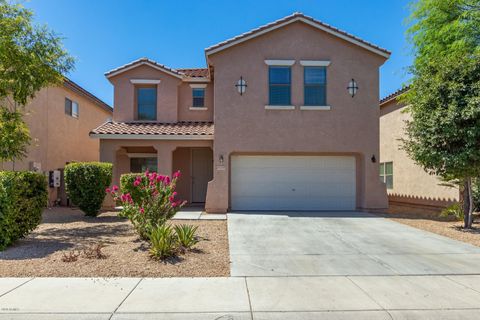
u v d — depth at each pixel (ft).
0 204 26.99
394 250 29.27
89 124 79.87
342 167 54.08
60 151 65.92
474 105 34.60
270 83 52.03
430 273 23.08
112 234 34.24
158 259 25.02
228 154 50.98
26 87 35.81
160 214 31.09
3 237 27.17
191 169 62.39
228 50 51.70
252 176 53.42
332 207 53.62
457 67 37.19
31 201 30.89
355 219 44.98
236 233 35.78
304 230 37.63
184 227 29.78
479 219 44.52
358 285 20.68
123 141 53.57
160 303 17.75
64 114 67.62
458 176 37.58
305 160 53.88
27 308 17.06
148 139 53.11
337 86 52.24
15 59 35.09
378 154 52.26
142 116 60.49
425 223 42.32
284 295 18.99
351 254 27.91
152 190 30.81
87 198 45.68
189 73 64.03
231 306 17.47
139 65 59.00
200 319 16.08
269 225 40.40
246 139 51.13
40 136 58.70
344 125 51.93
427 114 38.22
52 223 41.45
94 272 22.41
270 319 16.12
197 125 57.98
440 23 49.49
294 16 51.26
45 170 60.29
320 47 52.37
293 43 52.16
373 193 52.01
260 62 51.85
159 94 59.88
